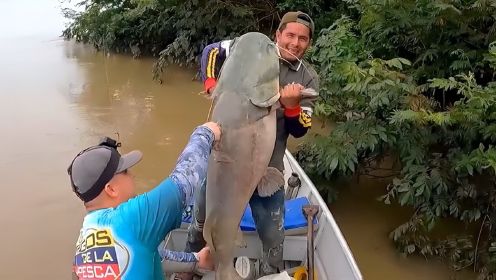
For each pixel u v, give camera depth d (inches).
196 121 267.3
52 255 170.9
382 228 188.1
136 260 72.5
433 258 174.2
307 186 154.2
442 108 188.5
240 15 331.6
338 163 184.7
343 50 216.1
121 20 365.7
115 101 291.3
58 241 177.0
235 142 86.9
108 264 71.5
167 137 248.5
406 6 194.5
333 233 130.3
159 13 359.9
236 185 88.7
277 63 90.5
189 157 79.9
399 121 168.6
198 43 339.0
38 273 163.5
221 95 88.8
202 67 106.9
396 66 179.8
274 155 108.5
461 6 181.3
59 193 201.2
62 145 237.5
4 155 227.1
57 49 378.3
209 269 109.5
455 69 187.0
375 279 170.1
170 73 335.6
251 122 87.4
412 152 177.2
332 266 126.4
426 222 173.8
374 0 201.8
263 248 122.2
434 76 193.3
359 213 194.7
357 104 193.0
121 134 250.2
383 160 210.7
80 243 73.5
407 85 176.9
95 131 252.4
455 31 188.5
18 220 186.7
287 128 106.3
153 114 274.8
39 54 365.4
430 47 195.2
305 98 94.5
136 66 352.8
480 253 168.4
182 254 107.3
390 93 175.3
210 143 83.6
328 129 237.5
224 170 87.8
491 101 155.6
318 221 137.0
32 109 275.3
